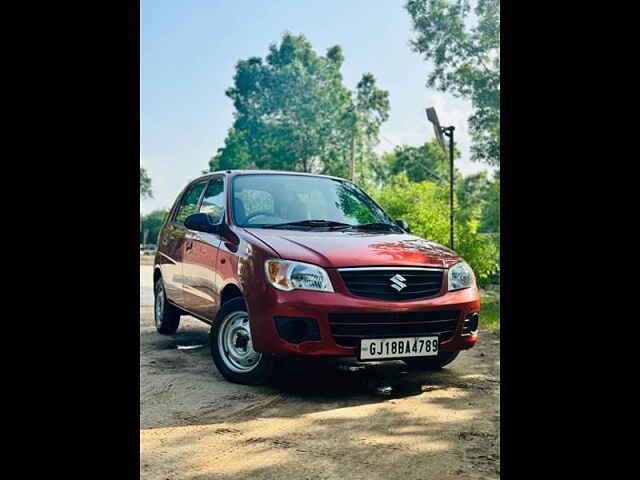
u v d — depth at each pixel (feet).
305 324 14.35
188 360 19.22
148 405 14.01
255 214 17.87
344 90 203.21
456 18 66.03
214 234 18.19
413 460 10.59
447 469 10.16
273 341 14.57
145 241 226.79
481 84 63.57
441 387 15.90
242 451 11.02
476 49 65.57
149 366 18.30
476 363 19.25
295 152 195.83
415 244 16.79
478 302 16.29
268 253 15.12
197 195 21.38
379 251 15.52
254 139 199.72
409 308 14.82
